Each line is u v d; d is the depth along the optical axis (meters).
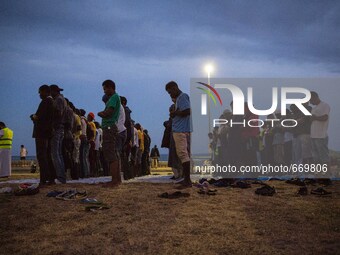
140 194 6.54
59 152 8.18
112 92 7.42
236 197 6.36
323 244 3.67
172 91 7.49
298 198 6.33
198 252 3.43
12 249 3.55
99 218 4.79
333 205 5.66
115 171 7.55
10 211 5.24
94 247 3.61
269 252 3.41
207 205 5.59
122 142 7.89
